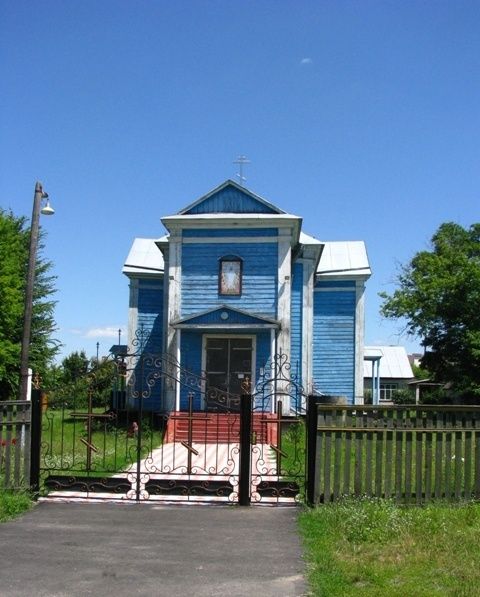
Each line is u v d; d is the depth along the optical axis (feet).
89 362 64.18
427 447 32.32
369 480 32.22
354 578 21.59
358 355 104.53
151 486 34.47
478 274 119.65
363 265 106.63
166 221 81.87
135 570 22.79
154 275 99.30
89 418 37.09
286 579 21.95
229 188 83.10
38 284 144.66
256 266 81.56
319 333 105.60
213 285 81.71
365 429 32.32
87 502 33.47
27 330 61.62
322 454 32.48
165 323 86.94
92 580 21.66
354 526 27.40
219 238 82.17
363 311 105.50
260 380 79.36
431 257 132.98
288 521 30.22
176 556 24.54
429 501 32.07
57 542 26.23
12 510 30.78
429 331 131.75
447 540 25.77
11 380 106.22
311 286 93.09
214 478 43.06
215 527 29.01
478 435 32.60
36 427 34.27
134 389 92.32
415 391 175.83
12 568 22.86
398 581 21.25
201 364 80.79
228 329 78.79
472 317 123.34
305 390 89.86
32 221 62.90
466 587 20.35
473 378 124.88
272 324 77.82
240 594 20.45
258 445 62.64
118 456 51.88
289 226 81.35
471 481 32.35
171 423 68.03
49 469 35.60
